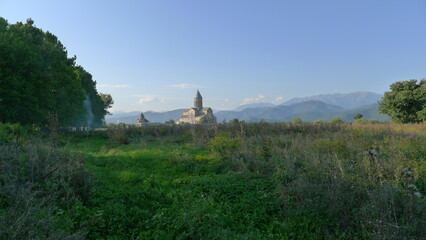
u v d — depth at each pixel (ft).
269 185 25.29
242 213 19.99
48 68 88.79
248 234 16.30
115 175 30.30
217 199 22.91
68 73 104.17
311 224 17.52
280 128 73.67
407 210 15.88
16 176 20.07
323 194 19.11
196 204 19.29
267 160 34.65
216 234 15.92
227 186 25.34
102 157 41.70
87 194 22.18
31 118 75.56
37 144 28.89
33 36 91.20
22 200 15.85
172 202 22.17
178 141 65.92
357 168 23.91
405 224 14.90
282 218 18.81
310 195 19.53
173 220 17.74
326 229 16.65
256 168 31.53
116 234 16.94
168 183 27.53
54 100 87.61
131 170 33.40
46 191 19.75
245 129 68.54
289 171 26.03
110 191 24.58
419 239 13.92
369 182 20.02
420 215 15.49
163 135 78.23
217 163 35.32
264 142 41.06
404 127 76.95
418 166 27.07
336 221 17.15
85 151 51.16
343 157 32.42
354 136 50.08
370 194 17.47
